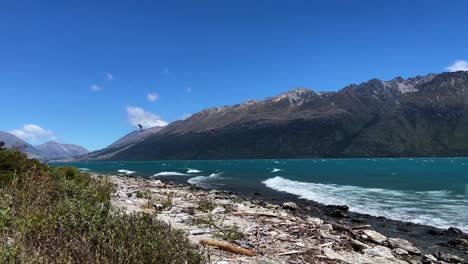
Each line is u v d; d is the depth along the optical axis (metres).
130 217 7.50
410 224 20.09
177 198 18.56
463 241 15.24
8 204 7.39
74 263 5.37
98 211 7.30
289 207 23.78
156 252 5.82
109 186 15.88
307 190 40.19
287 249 8.83
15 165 11.80
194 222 11.30
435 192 37.69
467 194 35.78
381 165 136.75
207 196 22.95
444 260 12.06
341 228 13.39
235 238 9.42
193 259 6.28
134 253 5.56
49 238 6.09
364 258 8.98
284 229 11.23
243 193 36.91
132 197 16.98
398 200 31.33
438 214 23.75
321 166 132.12
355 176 67.62
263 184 49.72
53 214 7.19
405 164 146.25
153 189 23.67
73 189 10.07
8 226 6.47
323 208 25.70
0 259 4.73
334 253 8.99
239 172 91.00
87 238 5.99
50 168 13.95
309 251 8.85
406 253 10.96
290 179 59.50
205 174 81.94
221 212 14.04
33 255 5.23
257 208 17.47
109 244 5.79
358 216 22.69
